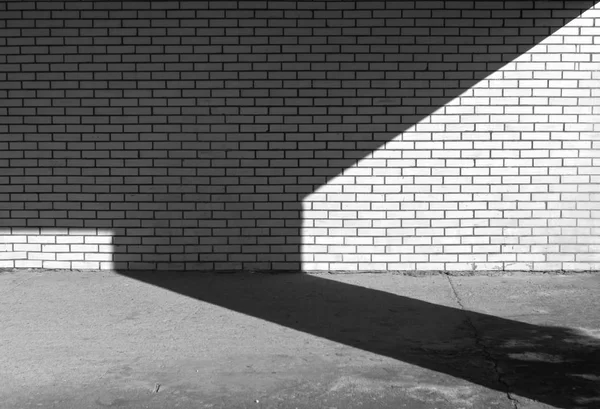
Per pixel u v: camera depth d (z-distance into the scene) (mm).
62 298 7246
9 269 8289
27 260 8273
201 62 8102
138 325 6398
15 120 8180
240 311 6824
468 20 8047
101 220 8234
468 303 7078
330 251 8234
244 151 8164
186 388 5008
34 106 8156
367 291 7508
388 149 8148
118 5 8070
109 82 8125
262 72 8102
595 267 8219
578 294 7363
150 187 8195
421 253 8219
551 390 4961
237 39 8086
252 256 8250
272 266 8250
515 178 8156
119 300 7176
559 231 8180
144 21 8078
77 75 8125
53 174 8211
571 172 8141
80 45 8102
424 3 8031
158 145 8164
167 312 6781
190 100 8125
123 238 8242
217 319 6578
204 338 6051
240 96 8125
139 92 8125
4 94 8164
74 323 6453
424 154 8148
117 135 8164
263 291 7508
